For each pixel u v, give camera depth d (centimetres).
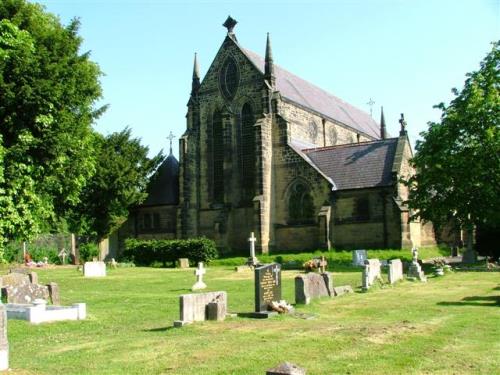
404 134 5616
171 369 1260
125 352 1463
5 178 2847
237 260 5288
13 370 1298
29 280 2866
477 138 4391
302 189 5628
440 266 4072
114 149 6338
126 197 6212
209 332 1730
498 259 4906
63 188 3581
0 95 2856
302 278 2380
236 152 6172
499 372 1173
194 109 6450
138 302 2620
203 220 6297
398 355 1334
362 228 5212
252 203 6028
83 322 2064
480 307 2178
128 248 5903
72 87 3359
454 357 1308
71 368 1304
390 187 5103
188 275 4197
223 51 6325
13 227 2931
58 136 3095
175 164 7025
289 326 1808
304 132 6338
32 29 3412
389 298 2542
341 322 1883
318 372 1191
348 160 5666
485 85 4494
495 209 4341
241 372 1216
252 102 6066
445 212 4491
